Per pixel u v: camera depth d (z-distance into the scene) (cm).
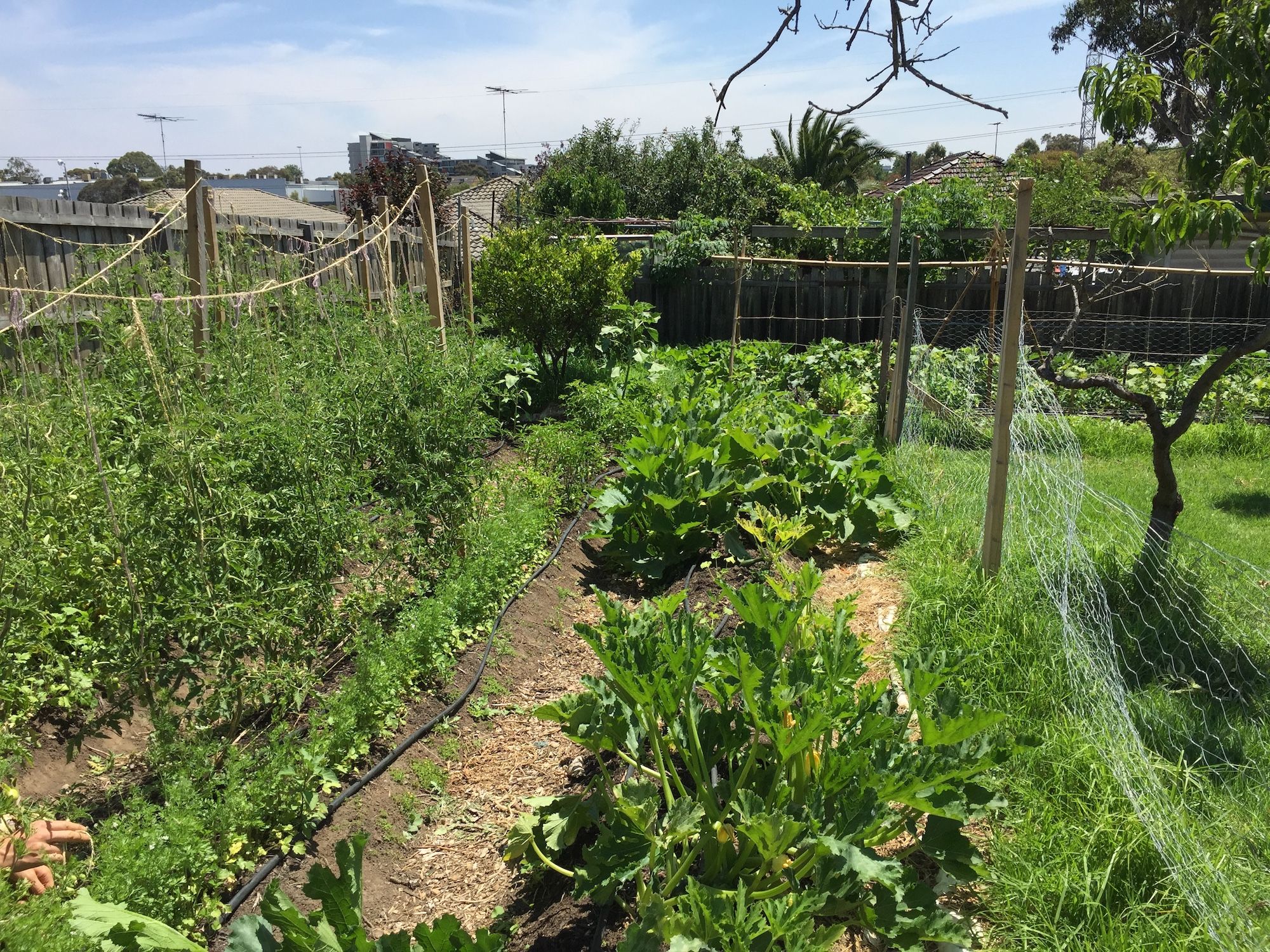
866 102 270
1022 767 404
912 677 371
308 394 530
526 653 604
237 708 420
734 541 743
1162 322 1678
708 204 3016
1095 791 381
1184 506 853
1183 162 580
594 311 1343
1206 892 321
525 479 782
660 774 380
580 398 1075
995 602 546
